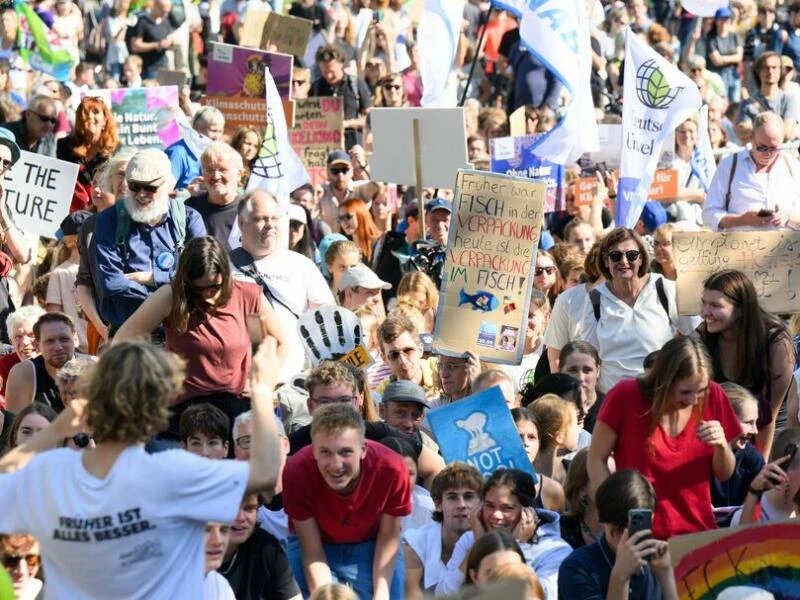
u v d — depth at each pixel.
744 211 24.50
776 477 15.16
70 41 36.47
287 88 28.09
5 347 21.91
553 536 15.48
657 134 24.84
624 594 13.26
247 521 14.11
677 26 44.84
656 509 15.16
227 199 20.86
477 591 10.15
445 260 20.27
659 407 15.00
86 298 18.98
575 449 17.75
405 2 41.47
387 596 14.80
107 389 10.39
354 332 19.12
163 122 26.81
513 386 18.47
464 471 15.70
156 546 10.45
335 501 14.81
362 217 28.17
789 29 44.78
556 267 24.14
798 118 36.53
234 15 41.88
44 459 10.59
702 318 19.94
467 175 20.30
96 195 22.38
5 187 22.08
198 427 15.27
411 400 17.50
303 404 18.45
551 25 26.47
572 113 26.81
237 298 16.33
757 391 18.09
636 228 28.98
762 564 12.77
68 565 10.48
